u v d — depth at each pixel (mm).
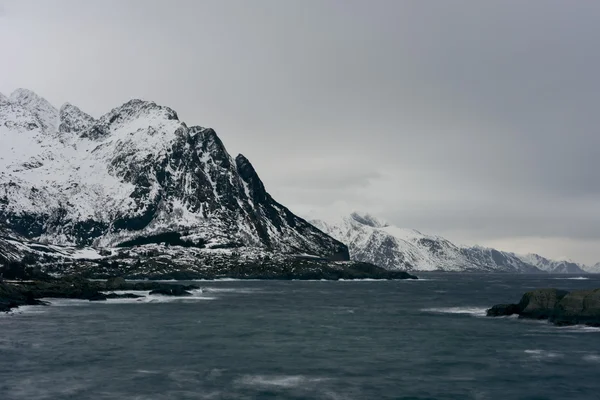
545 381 68500
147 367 74062
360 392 63594
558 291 128750
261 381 67750
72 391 62406
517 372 72875
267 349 87938
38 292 184125
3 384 65000
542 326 114688
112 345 89750
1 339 94500
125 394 61500
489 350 87500
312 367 75188
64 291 191000
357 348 89375
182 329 109625
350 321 126875
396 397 61844
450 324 120250
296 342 95000
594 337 99062
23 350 84750
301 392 63375
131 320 123562
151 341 94250
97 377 68500
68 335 99688
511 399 61531
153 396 61000
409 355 83500
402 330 110562
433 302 193125
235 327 113875
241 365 76000
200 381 67375
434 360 79938
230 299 197000
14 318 124875
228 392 63000
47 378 67812
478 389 65125
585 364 77375
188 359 79438
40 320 121562
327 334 104875
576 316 117250
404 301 197500
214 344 92062
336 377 69938
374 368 74875
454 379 69312
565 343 93062
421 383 67375
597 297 117125
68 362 76562
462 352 85875
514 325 116625
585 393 63688
